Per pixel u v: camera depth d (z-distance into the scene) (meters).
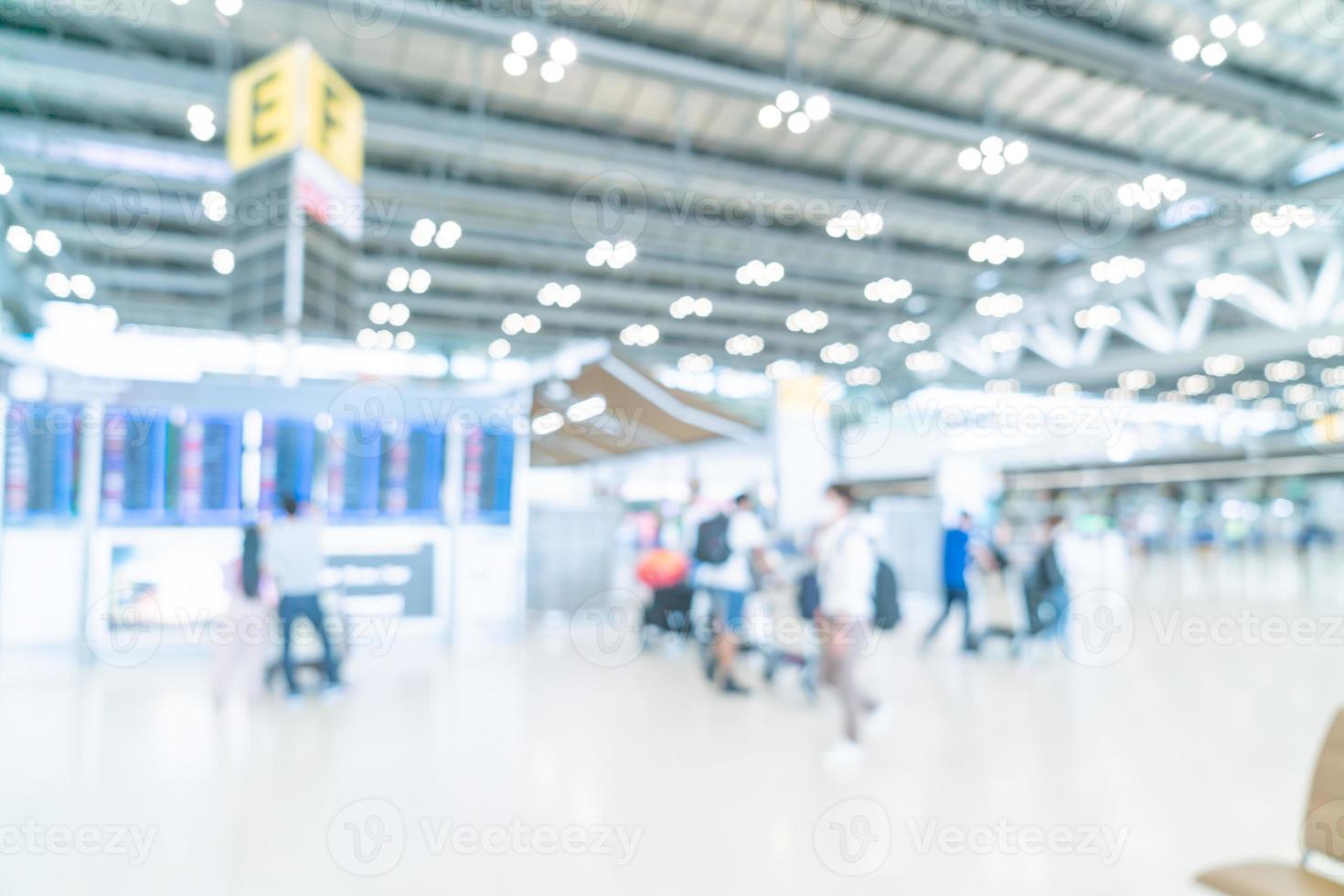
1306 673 5.97
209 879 2.53
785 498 8.45
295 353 6.52
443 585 7.16
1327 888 1.89
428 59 8.48
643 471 10.28
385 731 4.27
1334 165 9.55
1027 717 4.66
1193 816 3.11
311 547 4.98
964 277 14.95
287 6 7.30
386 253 13.63
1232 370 17.98
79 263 12.42
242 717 4.56
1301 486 22.11
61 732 4.20
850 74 9.02
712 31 8.18
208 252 11.73
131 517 6.22
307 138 5.75
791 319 12.87
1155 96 9.39
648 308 17.50
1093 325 12.12
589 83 9.19
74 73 6.92
